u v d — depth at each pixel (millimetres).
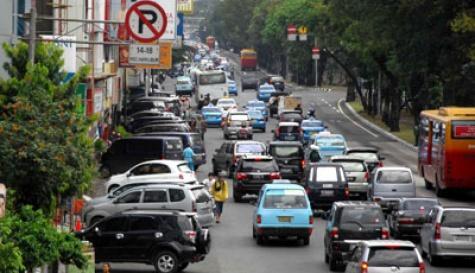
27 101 50438
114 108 149875
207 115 180375
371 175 88938
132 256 58625
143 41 75812
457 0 122938
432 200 71312
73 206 67125
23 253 38656
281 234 68688
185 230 58750
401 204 71312
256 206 71875
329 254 60875
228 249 68312
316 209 83438
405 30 131375
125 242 58625
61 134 50312
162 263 58562
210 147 144875
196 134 116375
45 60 55812
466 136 93062
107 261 58750
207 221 72688
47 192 50062
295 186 70562
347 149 116000
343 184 82875
